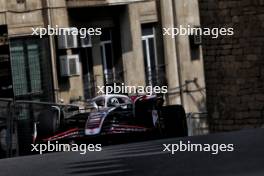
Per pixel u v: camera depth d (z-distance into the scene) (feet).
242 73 106.73
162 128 100.89
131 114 100.94
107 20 192.85
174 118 101.35
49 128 98.12
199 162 31.50
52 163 38.78
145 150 41.34
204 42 109.40
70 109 108.06
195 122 130.72
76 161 38.55
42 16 176.76
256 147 35.76
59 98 176.14
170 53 205.98
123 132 98.32
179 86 205.87
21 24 172.76
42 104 99.45
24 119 95.81
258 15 104.27
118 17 196.24
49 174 33.63
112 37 195.11
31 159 43.78
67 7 180.55
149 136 99.25
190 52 207.31
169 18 205.98
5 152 83.10
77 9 183.62
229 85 108.06
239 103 107.65
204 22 108.78
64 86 177.88
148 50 203.82
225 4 106.22
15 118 83.97
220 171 27.96
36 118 98.32
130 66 197.67
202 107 206.69
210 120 110.83
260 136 42.01
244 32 105.70
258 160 30.19
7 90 168.96
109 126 98.63
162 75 204.33
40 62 174.50
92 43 187.01
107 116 99.96
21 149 95.45
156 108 101.19
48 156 45.52
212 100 110.32
